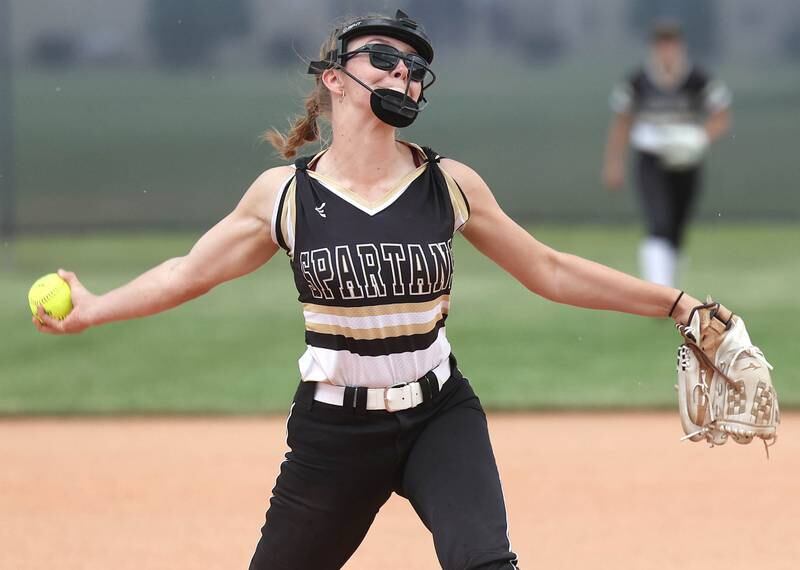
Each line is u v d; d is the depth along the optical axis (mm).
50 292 13398
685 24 57219
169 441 26234
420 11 57219
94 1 54969
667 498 21641
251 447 25609
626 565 18016
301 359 12547
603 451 25062
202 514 20750
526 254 12602
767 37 57250
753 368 13125
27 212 54750
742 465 23891
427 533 19547
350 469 12328
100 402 29688
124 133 55625
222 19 55656
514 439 26156
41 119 54750
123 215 55812
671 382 31094
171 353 34781
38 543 19219
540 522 20219
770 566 17938
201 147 55906
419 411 12297
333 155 12172
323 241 11844
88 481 23031
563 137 57312
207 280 12734
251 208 12297
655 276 39219
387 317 11914
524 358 33750
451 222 12078
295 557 12797
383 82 11797
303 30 55656
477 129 57562
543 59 57250
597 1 56812
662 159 39156
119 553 18672
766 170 57656
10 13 54250
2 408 29172
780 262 48844
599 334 36719
